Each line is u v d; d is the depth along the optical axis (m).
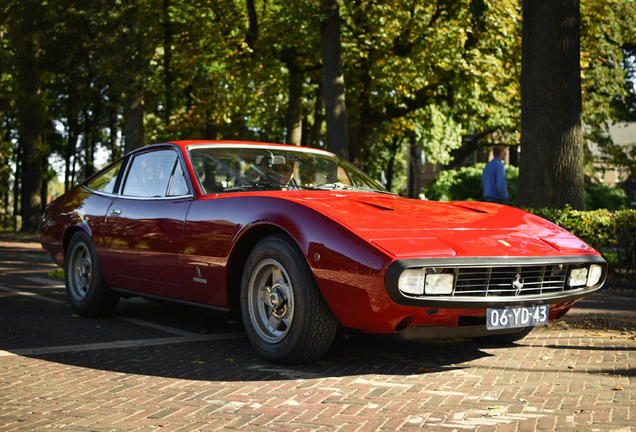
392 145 35.28
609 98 24.19
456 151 31.39
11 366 3.60
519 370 3.55
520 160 9.28
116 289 4.99
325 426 2.54
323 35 13.20
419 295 3.16
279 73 18.44
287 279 3.51
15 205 37.72
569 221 8.24
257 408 2.79
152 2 17.66
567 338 4.52
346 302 3.25
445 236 3.41
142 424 2.56
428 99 20.11
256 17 16.78
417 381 3.28
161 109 24.52
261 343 3.68
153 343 4.27
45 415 2.69
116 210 4.92
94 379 3.30
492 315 3.36
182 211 4.22
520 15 16.72
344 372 3.46
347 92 19.83
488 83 18.11
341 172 4.85
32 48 24.22
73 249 5.42
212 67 19.94
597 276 3.83
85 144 34.12
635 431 2.47
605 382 3.28
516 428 2.52
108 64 17.39
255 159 4.59
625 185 43.97
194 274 4.07
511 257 3.36
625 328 4.92
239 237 3.74
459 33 16.36
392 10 17.36
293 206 3.56
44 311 5.67
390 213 3.65
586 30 18.77
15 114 25.50
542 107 8.99
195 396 2.98
